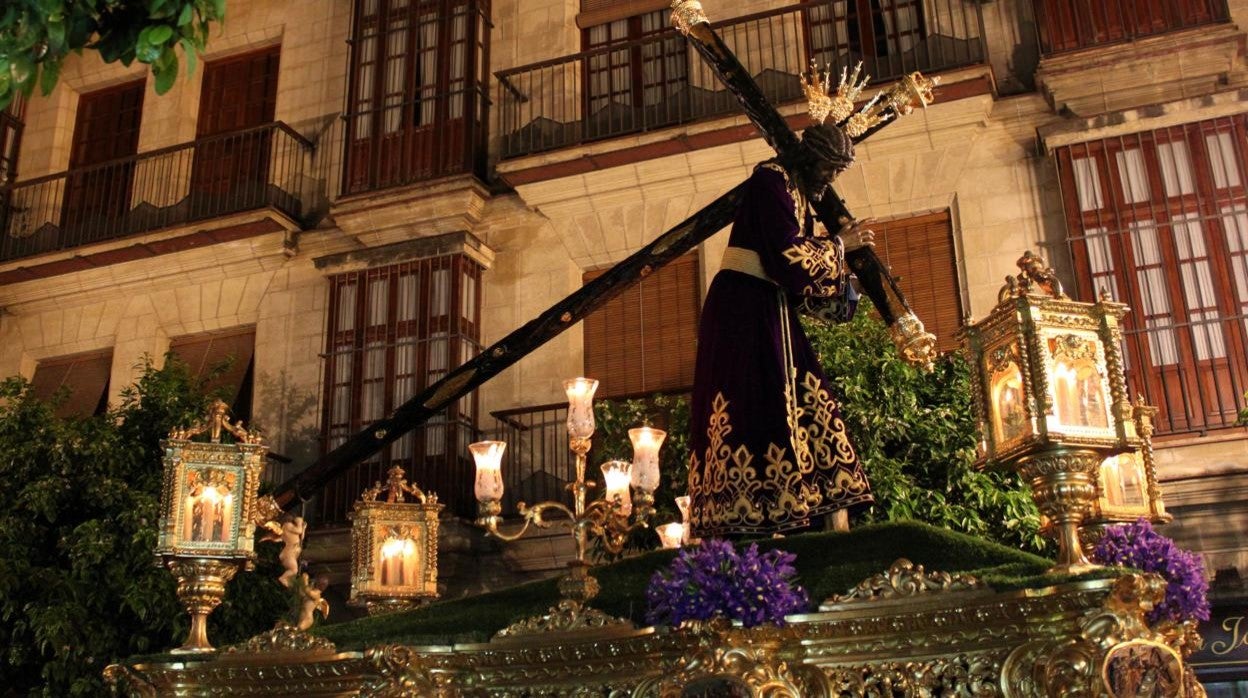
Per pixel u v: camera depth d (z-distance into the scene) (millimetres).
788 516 3619
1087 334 3439
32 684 9992
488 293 13242
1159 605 3471
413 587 6367
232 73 15609
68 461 10320
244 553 4363
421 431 12414
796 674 3199
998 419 3502
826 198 4109
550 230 13195
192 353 14258
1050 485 3295
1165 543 3645
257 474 4520
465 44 13953
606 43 13992
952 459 8594
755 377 3799
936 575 3143
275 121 14812
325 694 3775
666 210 12781
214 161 15125
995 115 11906
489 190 13445
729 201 4082
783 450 3705
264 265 14148
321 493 12609
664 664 3387
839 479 3740
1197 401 10602
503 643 3584
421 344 12805
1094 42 11531
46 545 10406
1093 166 11398
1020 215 11633
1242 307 10680
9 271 14500
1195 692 3229
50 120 15805
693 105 12719
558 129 13117
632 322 12836
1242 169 10969
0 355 14953
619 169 12688
